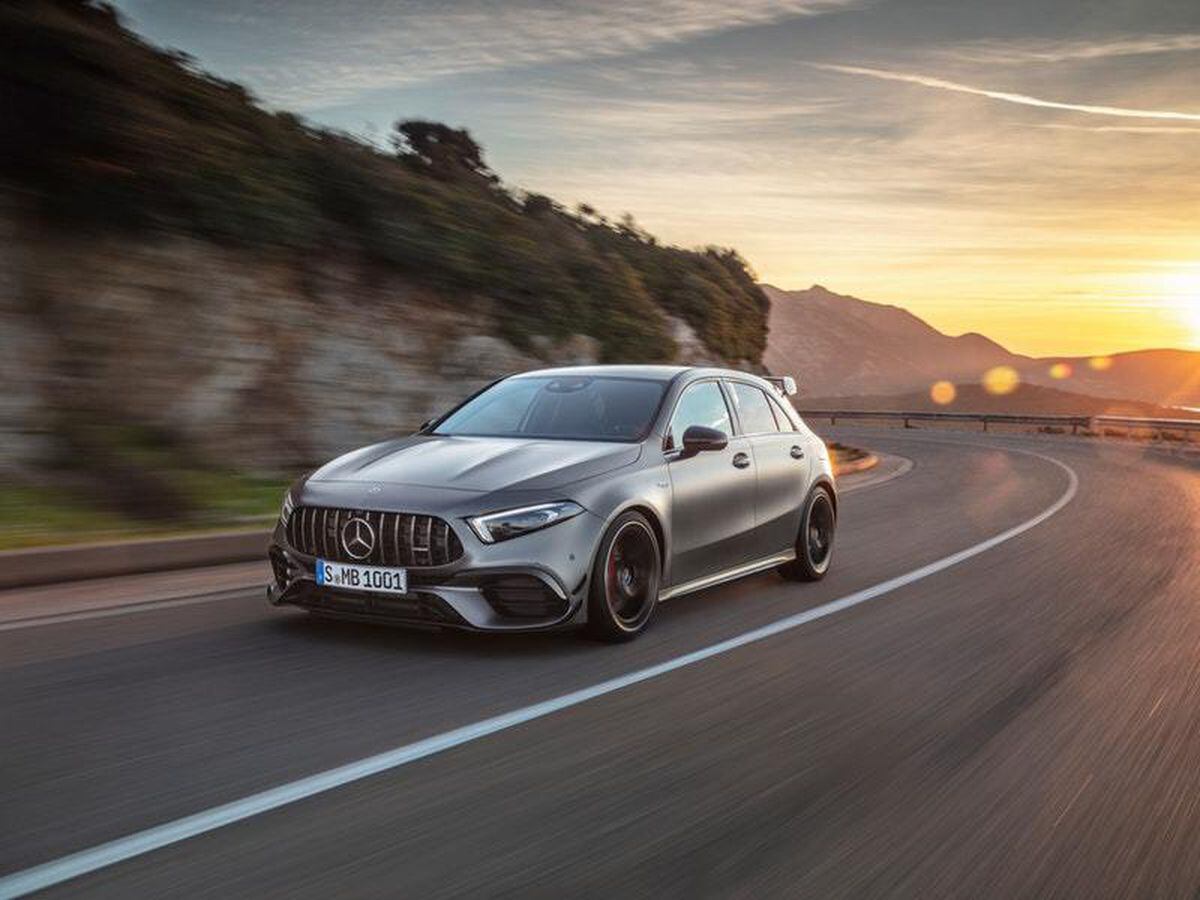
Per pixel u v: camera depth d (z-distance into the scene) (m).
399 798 3.47
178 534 8.71
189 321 11.41
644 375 6.79
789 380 8.59
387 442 6.38
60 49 10.19
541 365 16.39
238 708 4.39
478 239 15.94
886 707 4.65
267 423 12.02
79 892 2.75
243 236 12.21
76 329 10.38
